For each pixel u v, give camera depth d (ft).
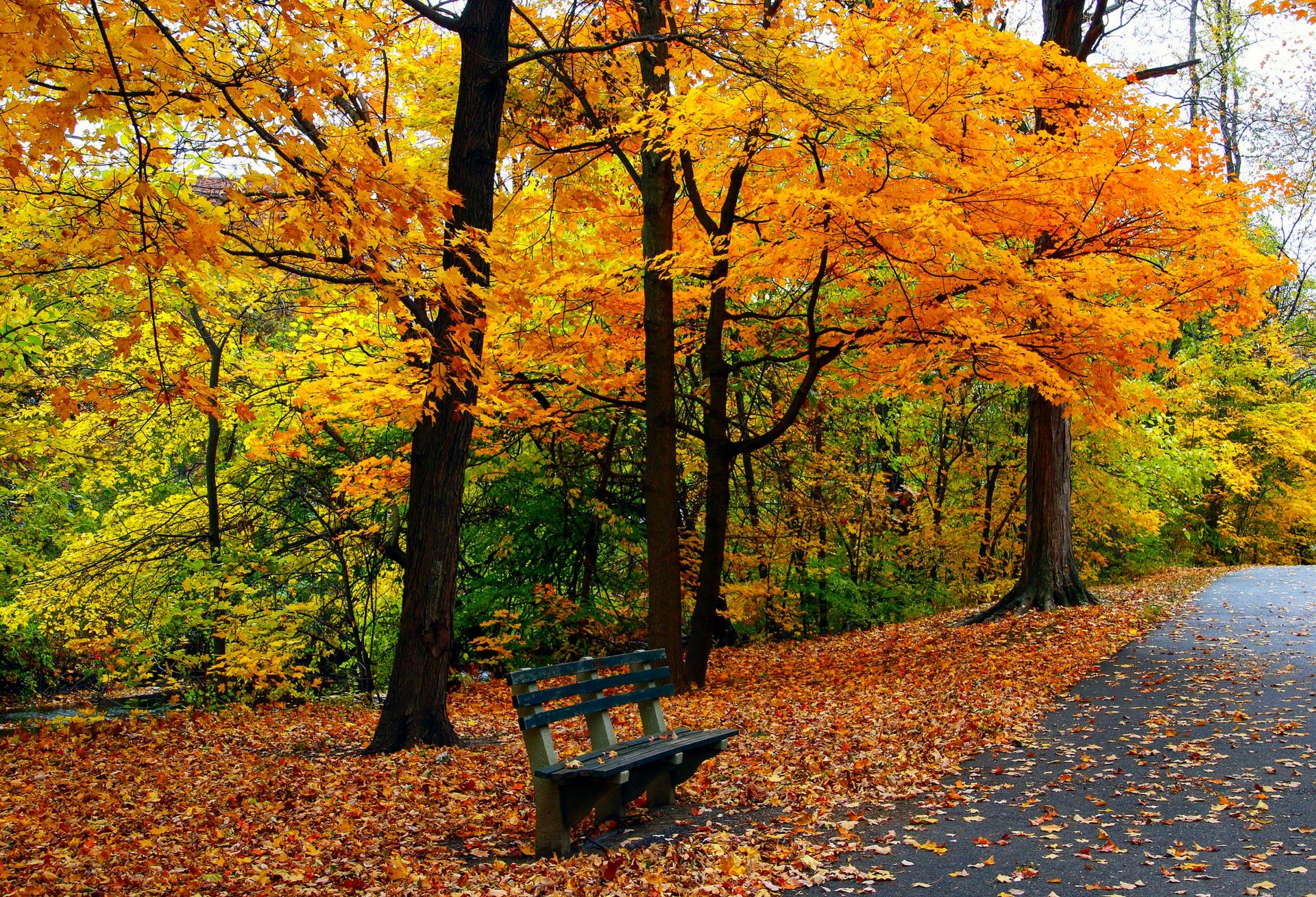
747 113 28.81
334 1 21.34
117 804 20.20
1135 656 33.86
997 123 33.19
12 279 18.52
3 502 56.65
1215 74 72.95
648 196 37.63
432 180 17.20
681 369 54.34
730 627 67.05
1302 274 105.60
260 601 41.68
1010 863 14.03
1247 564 108.68
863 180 28.81
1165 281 33.60
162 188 24.13
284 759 24.70
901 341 32.86
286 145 16.05
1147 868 13.62
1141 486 71.05
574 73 35.09
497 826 17.31
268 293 38.96
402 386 31.65
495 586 51.75
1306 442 94.07
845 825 16.05
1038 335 32.37
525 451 48.83
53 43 13.57
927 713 26.45
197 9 15.24
